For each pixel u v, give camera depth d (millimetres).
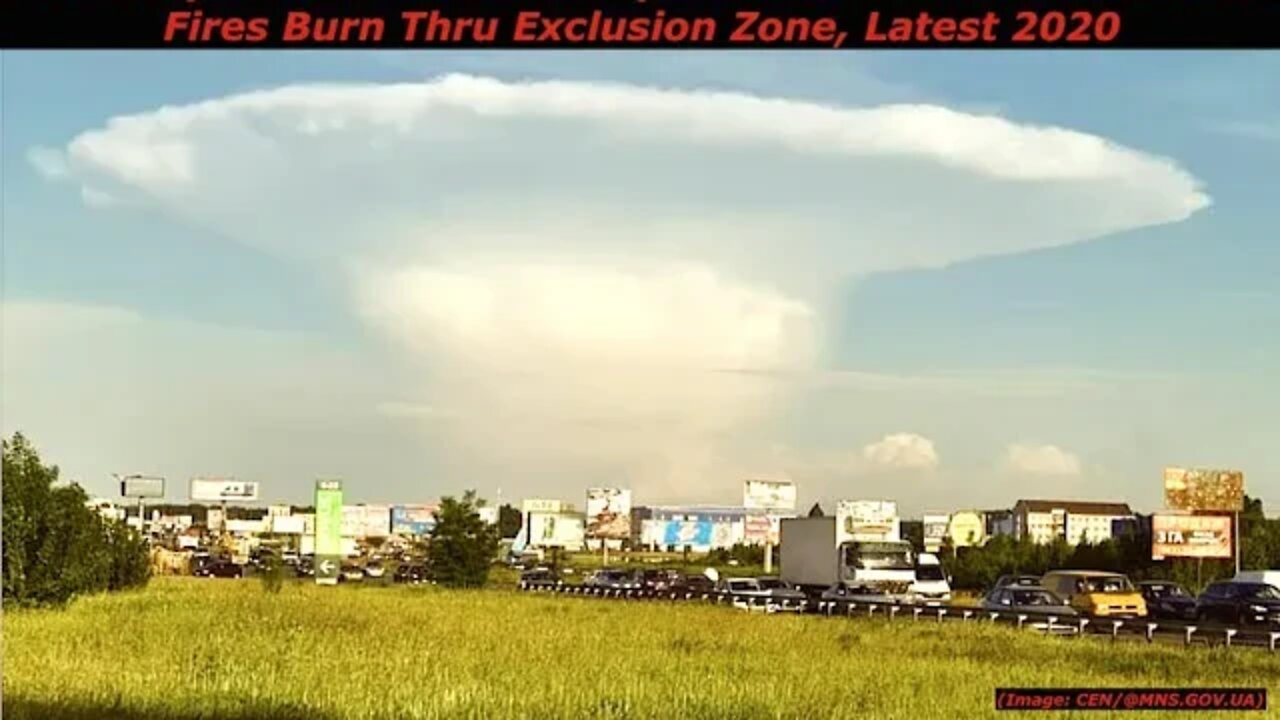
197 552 136625
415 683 24531
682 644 36375
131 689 23156
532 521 124938
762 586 68875
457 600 62312
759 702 23750
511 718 21859
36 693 22516
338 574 97875
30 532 46375
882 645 36656
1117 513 167250
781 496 110812
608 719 22266
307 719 21531
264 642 32906
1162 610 52281
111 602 50469
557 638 37281
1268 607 48156
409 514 169375
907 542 69438
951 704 24172
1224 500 70875
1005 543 92625
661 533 139000
